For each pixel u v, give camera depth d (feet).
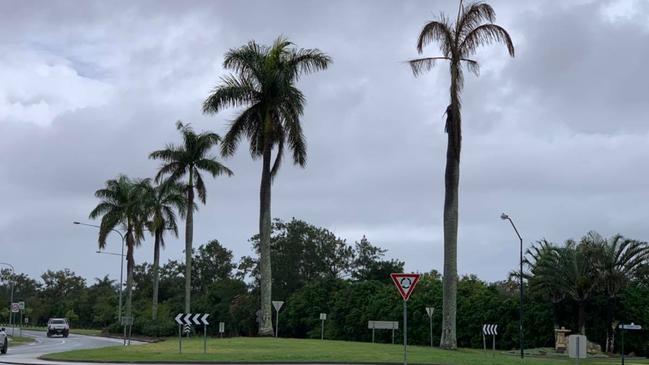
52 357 96.78
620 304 173.58
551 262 174.40
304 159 140.15
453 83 114.21
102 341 196.95
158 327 221.66
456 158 114.21
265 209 137.90
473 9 114.93
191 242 199.11
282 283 274.36
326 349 102.94
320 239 285.84
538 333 181.68
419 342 200.34
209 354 93.81
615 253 174.29
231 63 138.72
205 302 276.82
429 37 115.44
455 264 113.39
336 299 231.50
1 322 447.83
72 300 423.23
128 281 247.91
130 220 245.04
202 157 202.28
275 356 90.27
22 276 504.02
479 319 192.44
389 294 215.10
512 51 115.03
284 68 136.98
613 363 124.36
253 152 141.18
